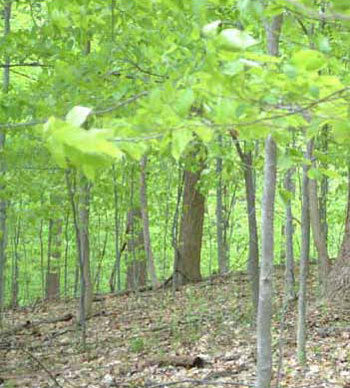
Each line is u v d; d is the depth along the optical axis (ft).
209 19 13.83
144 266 67.72
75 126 7.16
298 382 25.71
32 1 28.09
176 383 25.54
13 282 66.13
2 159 23.65
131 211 57.82
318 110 9.39
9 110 20.99
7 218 30.63
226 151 22.34
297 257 76.02
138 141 9.11
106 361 33.19
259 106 8.75
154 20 17.60
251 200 34.50
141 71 17.75
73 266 73.56
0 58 26.05
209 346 34.53
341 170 40.57
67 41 23.41
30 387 29.12
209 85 8.40
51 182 32.17
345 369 27.17
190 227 58.49
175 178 59.57
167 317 43.98
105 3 18.08
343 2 8.91
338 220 64.54
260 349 16.74
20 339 40.98
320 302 39.29
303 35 16.87
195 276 58.44
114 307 50.52
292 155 14.70
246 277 56.59
